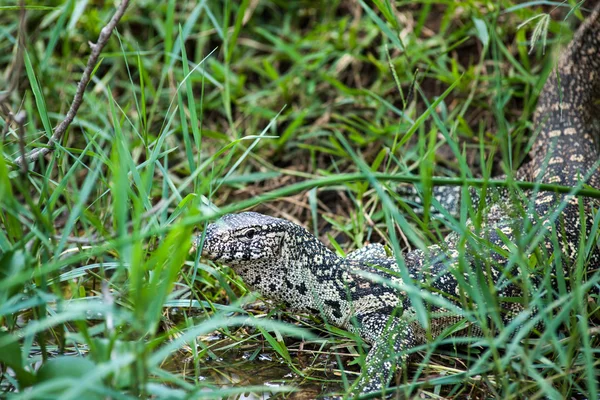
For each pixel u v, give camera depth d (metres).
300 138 9.99
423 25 10.73
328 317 7.46
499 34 10.14
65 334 5.76
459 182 6.15
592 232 6.69
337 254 7.98
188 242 5.39
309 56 10.20
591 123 9.29
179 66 10.78
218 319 5.53
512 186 6.36
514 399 5.83
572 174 8.45
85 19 10.81
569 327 6.50
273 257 7.23
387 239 8.50
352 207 9.47
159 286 5.30
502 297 6.62
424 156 7.34
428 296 5.81
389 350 6.45
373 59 10.12
